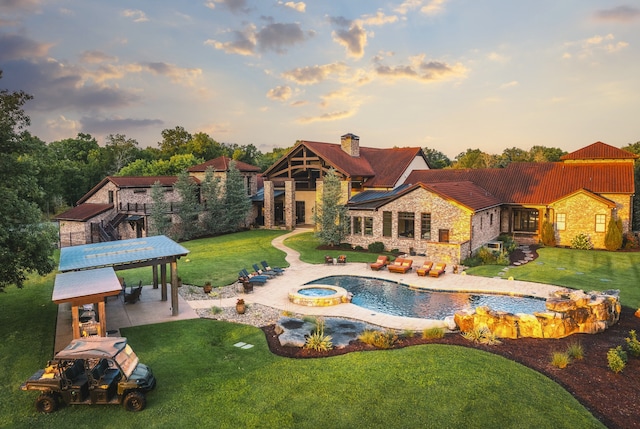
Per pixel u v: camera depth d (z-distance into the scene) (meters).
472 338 16.05
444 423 10.70
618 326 17.47
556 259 30.97
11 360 15.29
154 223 41.88
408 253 34.56
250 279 25.42
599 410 11.33
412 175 47.00
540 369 13.59
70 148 85.31
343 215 37.69
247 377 13.37
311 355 15.03
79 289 15.05
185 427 10.82
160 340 16.83
